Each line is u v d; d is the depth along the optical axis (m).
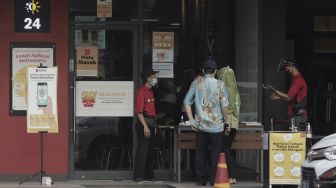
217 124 13.41
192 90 13.62
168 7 15.09
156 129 14.89
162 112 15.05
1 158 14.59
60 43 14.69
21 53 14.62
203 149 13.62
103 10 14.94
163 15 15.08
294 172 13.12
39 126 13.77
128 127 15.02
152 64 15.04
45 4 14.66
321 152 10.41
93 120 14.95
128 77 15.02
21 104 14.63
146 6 15.05
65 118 14.68
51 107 13.81
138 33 14.99
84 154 14.93
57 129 13.87
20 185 14.06
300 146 13.12
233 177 14.59
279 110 15.04
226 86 13.95
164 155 14.98
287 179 13.12
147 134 14.16
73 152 14.86
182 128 14.16
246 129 14.27
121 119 15.01
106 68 14.98
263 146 13.59
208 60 13.80
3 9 14.59
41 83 13.77
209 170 13.95
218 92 13.45
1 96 14.62
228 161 14.02
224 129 13.45
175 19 15.10
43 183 14.01
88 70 14.93
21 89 14.62
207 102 13.46
